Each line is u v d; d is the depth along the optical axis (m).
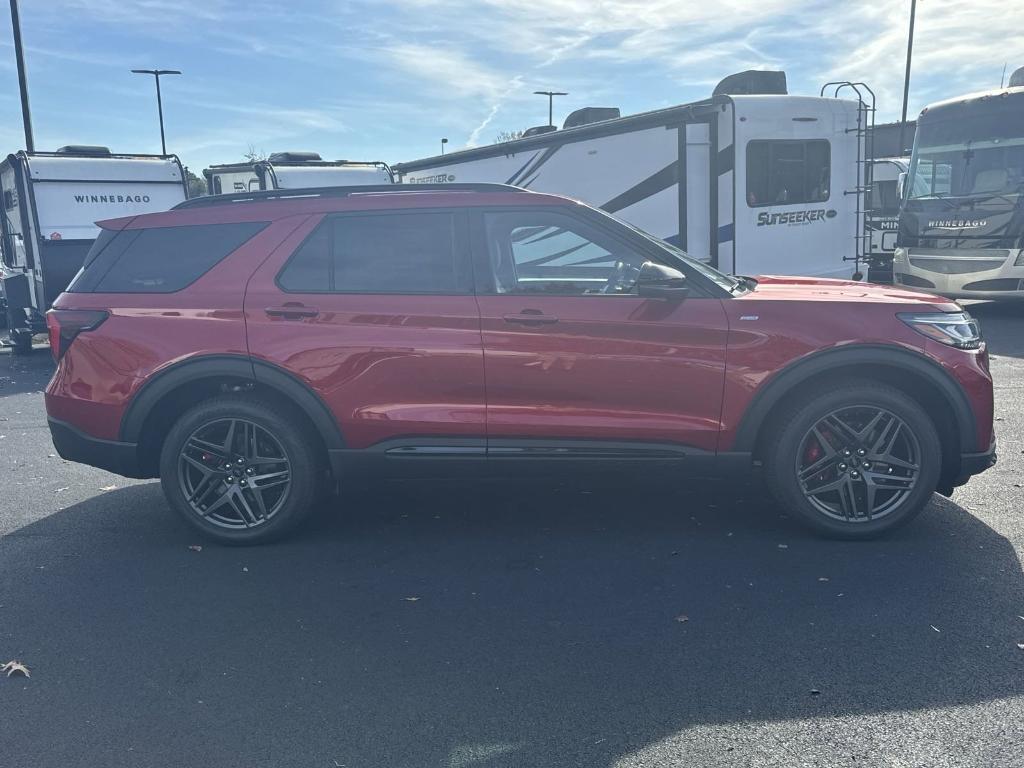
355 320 4.43
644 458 4.44
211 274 4.59
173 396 4.70
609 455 4.44
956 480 4.52
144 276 4.66
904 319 4.34
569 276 4.50
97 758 2.82
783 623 3.62
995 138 12.35
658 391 4.37
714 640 3.50
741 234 10.12
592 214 4.50
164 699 3.17
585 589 4.03
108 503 5.54
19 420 8.25
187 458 4.63
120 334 4.56
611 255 4.48
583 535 4.73
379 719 3.01
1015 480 5.41
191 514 4.68
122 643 3.61
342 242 4.56
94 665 3.43
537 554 4.48
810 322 4.32
